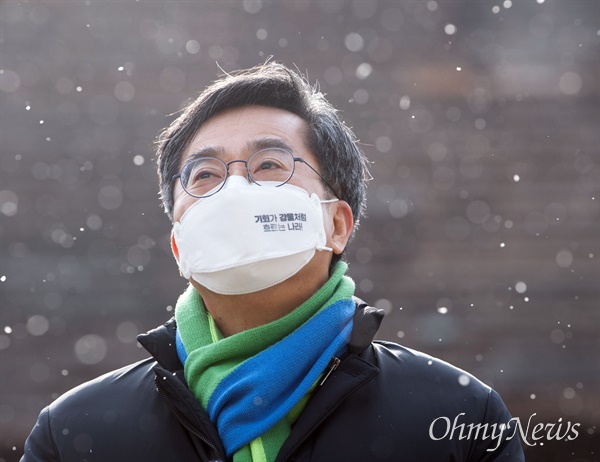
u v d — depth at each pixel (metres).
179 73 12.12
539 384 10.71
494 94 12.11
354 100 12.06
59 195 11.65
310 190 3.91
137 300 11.32
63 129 11.84
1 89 11.86
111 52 12.10
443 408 3.73
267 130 3.90
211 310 3.88
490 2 12.34
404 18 12.35
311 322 3.71
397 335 11.16
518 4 12.34
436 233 11.62
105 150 11.84
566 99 12.06
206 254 3.72
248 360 3.63
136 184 11.77
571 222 11.61
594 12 12.28
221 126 3.95
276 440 3.56
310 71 12.14
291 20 12.32
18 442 10.42
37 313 11.15
